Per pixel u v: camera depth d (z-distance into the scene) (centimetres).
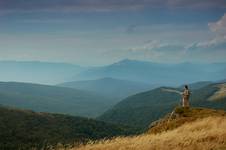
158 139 2592
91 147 2511
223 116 3734
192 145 2331
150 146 2342
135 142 2502
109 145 2497
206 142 2375
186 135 2634
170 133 2852
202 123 3180
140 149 2314
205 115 3909
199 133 2655
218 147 2236
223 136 2531
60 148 2716
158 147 2327
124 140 2627
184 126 3212
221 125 3020
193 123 3294
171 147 2323
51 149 2756
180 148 2259
